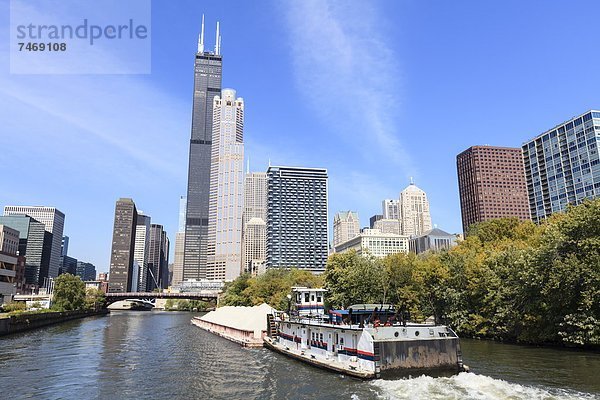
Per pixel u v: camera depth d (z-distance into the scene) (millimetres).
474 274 70875
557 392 30406
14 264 162875
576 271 48312
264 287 138250
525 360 44188
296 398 32375
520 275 57969
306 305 63250
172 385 38406
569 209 55625
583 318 48312
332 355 44312
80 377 42312
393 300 85000
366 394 31172
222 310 113812
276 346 59000
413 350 36125
